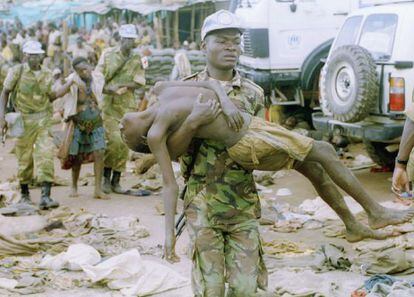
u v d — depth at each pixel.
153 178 10.40
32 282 5.85
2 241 6.68
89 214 8.05
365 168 10.57
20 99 8.55
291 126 12.45
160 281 5.73
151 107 4.00
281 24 12.10
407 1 9.89
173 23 21.53
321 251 6.42
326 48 12.07
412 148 4.85
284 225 7.58
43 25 22.39
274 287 5.58
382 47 9.24
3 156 12.70
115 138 9.38
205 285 3.97
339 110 9.29
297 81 12.26
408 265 5.99
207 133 3.92
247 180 4.07
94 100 8.93
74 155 9.04
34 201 9.11
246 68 12.48
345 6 12.23
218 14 4.00
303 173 4.20
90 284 5.84
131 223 7.68
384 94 9.05
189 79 4.12
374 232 4.38
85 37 22.25
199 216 4.04
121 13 22.70
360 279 5.83
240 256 4.02
